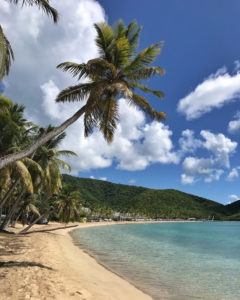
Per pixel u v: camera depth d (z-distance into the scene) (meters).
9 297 11.30
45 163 34.97
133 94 16.19
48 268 17.64
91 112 15.11
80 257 26.47
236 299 16.50
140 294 15.81
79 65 15.64
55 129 14.06
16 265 17.34
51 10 12.41
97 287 15.30
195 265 27.55
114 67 15.27
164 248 41.12
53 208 63.69
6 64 11.48
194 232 92.69
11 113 29.58
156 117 16.61
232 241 59.50
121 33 16.92
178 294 16.78
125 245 41.75
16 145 30.56
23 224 58.59
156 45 16.30
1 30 10.80
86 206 149.62
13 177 34.97
